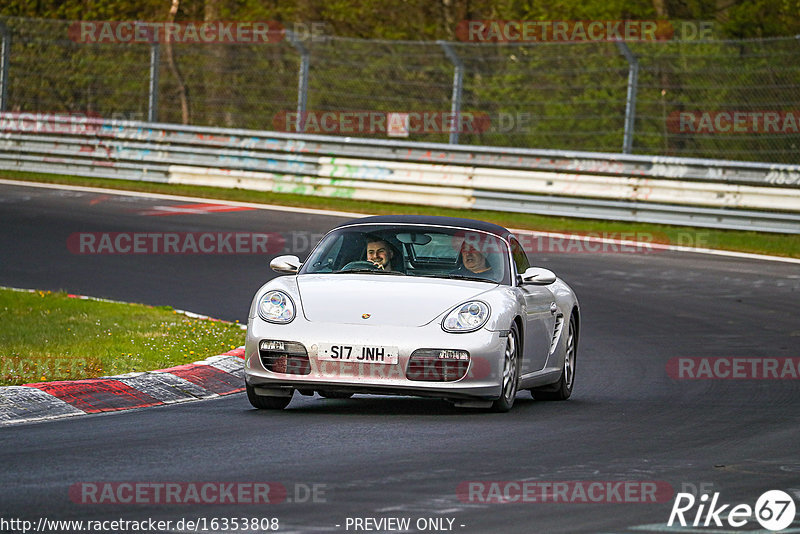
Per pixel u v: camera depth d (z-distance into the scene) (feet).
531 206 276.21
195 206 277.85
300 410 103.86
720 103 333.62
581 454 83.61
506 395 103.50
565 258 222.89
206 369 119.14
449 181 285.64
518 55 372.17
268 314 100.78
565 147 350.43
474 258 109.91
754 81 333.21
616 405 112.47
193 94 381.19
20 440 84.79
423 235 111.96
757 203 256.11
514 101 357.61
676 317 172.55
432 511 64.75
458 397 98.48
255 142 309.42
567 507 66.74
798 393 120.67
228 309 169.89
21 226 241.55
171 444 84.07
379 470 75.77
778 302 186.50
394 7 416.05
